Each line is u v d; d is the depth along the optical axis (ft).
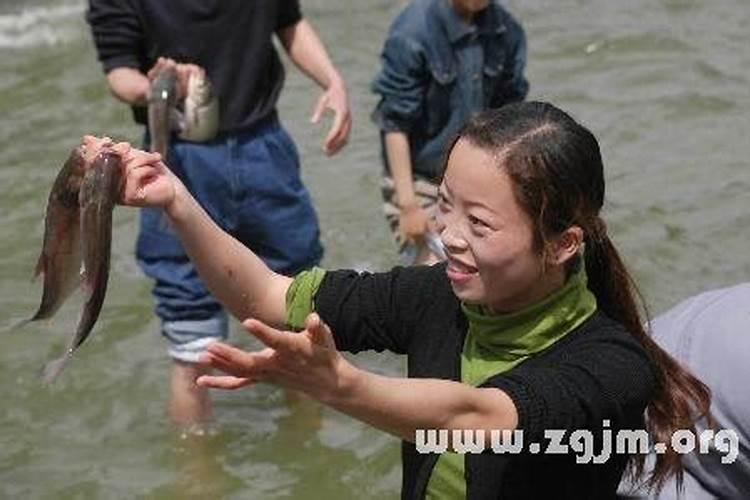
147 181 11.84
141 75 20.36
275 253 21.63
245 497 20.29
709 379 13.94
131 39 20.36
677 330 14.46
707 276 25.85
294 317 12.19
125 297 25.34
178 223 11.96
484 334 11.28
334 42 38.70
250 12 20.52
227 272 12.19
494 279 10.89
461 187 10.84
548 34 38.68
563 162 10.69
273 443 21.43
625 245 26.91
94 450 21.30
